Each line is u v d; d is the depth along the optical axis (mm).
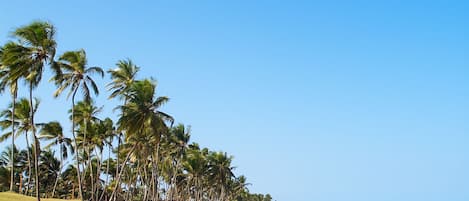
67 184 114688
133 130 60812
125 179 114562
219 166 112312
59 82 55156
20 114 69500
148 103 61688
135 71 67312
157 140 64875
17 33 47031
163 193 128375
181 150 93750
